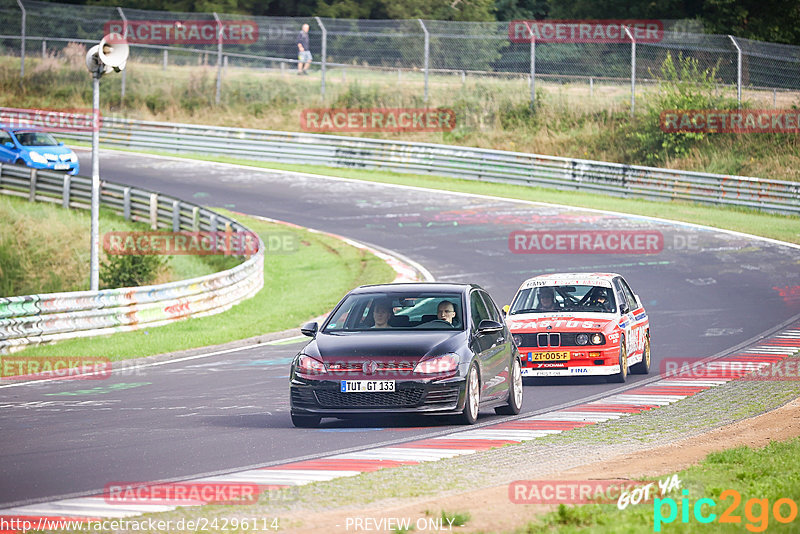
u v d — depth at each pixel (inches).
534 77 7426.2
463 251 4601.4
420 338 1748.3
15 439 1663.4
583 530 939.3
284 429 1734.7
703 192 5748.0
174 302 3435.0
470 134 7258.9
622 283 2603.3
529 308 2506.2
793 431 1572.3
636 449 1492.4
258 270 4133.9
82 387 2336.4
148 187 6058.1
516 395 1942.7
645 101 7111.2
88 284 4542.3
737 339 2933.1
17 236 4785.9
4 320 2864.2
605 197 5989.2
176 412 1955.0
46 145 5861.2
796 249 4589.1
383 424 1785.2
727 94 6776.6
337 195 5979.3
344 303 1887.3
